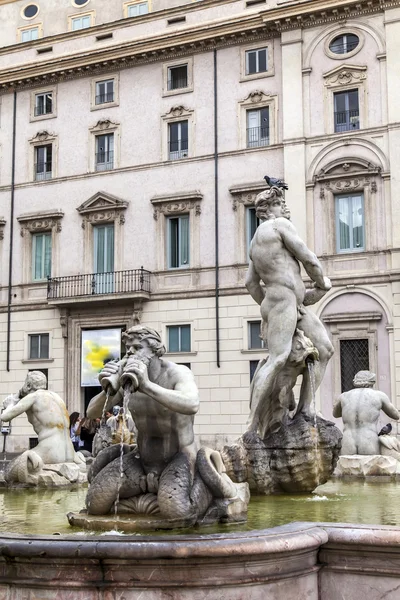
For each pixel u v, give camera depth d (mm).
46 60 36469
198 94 33844
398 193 29219
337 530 4117
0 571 3854
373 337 29016
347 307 29625
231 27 32938
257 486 7035
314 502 6617
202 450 5062
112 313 34000
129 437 8883
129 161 34906
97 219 35000
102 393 5348
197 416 31703
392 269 28969
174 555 3656
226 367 31594
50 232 36188
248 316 31484
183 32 33781
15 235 36719
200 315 32375
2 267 36812
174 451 5090
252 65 33094
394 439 10102
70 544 3721
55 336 35031
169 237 33781
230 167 32719
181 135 34281
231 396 31359
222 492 4957
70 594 3727
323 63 31156
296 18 31344
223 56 33562
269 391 7297
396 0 29859
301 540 3898
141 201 34281
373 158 29875
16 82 37531
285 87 31578
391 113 29688
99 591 3713
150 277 33562
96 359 34062
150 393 4844
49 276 35531
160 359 5172
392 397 28359
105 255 35000
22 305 35844
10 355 35812
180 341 32812
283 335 7336
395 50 29891
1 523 5406
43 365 35062
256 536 3838
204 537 3797
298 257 7414
